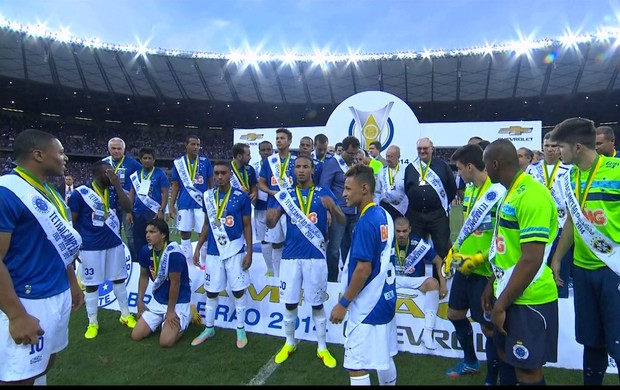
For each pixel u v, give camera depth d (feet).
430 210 16.72
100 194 14.82
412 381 10.98
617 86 89.25
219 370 11.60
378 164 22.13
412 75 94.12
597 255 8.67
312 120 116.78
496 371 10.09
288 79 97.40
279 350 13.05
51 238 8.07
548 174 17.43
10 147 102.01
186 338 14.02
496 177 8.20
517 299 7.73
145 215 20.47
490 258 8.38
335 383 10.77
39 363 7.72
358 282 8.15
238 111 111.75
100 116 113.70
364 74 95.20
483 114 107.55
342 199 18.78
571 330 11.78
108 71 89.66
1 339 7.43
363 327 8.36
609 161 8.69
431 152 16.93
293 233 12.52
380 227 8.41
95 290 14.42
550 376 11.12
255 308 14.98
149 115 113.91
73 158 117.29
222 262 13.67
